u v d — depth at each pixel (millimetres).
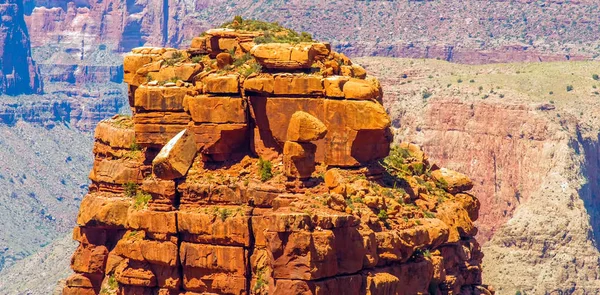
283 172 135125
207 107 138750
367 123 136125
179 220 136125
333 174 134500
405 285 136125
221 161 138750
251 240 134375
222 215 134750
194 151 138625
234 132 138375
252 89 138125
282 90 137625
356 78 140125
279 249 127188
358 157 137875
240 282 134125
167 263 136375
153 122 141250
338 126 136750
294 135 133500
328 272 127812
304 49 137750
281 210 130500
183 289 137000
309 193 133500
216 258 135000
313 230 127250
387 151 142250
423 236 138000
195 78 142375
